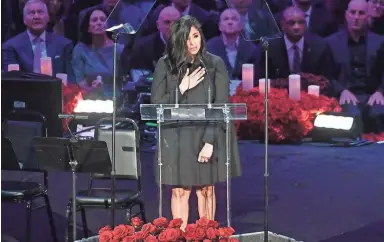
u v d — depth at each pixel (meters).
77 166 10.85
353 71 24.89
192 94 10.89
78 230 14.41
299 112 23.91
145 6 16.27
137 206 16.19
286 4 25.34
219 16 25.28
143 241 8.96
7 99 14.89
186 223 11.51
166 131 11.02
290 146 23.86
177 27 10.77
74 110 21.59
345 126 24.00
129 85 23.48
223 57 25.14
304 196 17.16
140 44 24.30
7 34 24.66
